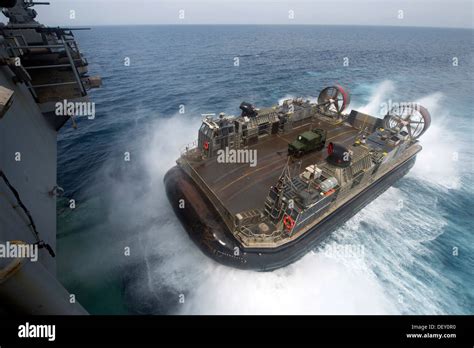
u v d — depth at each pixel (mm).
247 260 16328
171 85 59438
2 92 6676
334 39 173375
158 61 83562
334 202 19281
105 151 31812
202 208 18859
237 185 20219
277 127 27281
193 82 62062
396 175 25484
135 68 73438
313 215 17453
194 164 22109
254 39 156750
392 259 19188
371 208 23922
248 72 71938
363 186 22062
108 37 161375
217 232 17344
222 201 18656
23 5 18109
